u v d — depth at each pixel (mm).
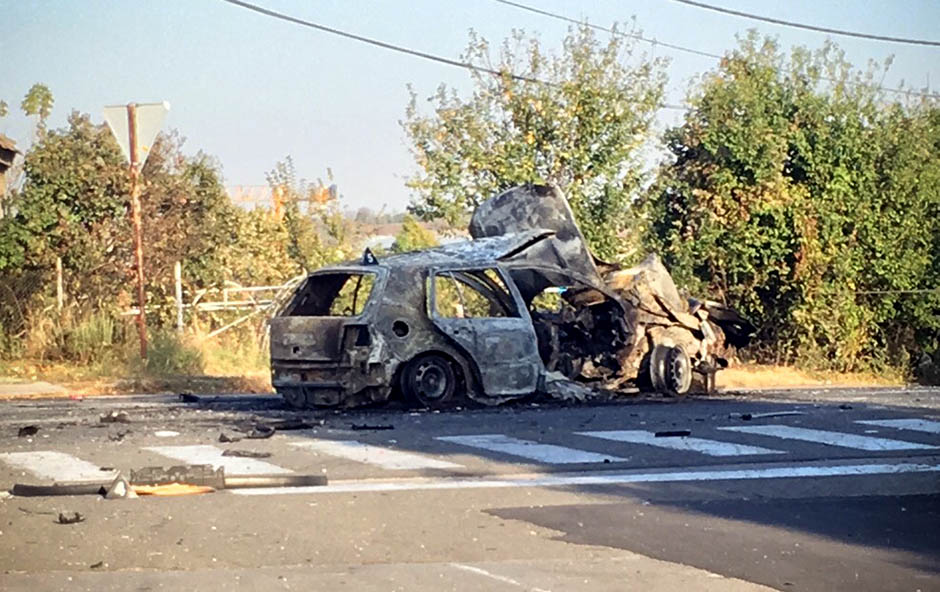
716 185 29828
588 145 28578
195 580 7281
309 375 15531
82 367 20828
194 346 22062
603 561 7855
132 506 9219
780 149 29578
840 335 29422
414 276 15805
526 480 10641
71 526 8539
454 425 14031
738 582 7406
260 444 12383
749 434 13477
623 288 18141
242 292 28906
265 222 32344
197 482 10008
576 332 17875
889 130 30766
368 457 11625
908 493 10180
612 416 15078
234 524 8703
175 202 27984
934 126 31422
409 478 10672
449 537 8438
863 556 8047
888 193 30281
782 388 22328
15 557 7734
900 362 30109
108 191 26984
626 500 9781
